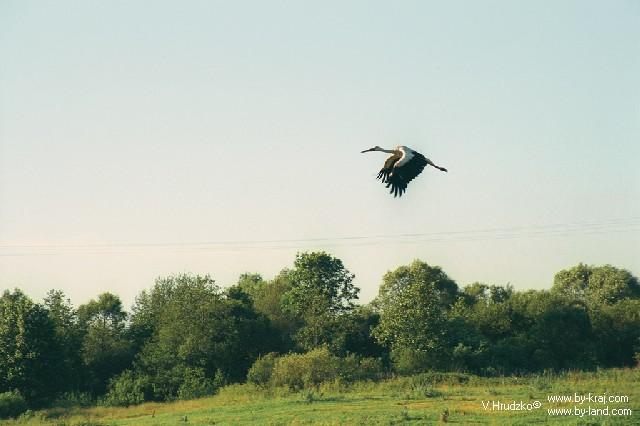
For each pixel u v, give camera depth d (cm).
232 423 4762
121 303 8450
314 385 6469
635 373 6794
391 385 6362
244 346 8006
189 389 7012
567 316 8362
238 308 8344
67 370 7256
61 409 6519
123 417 5966
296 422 4559
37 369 6919
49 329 7088
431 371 7081
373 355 8331
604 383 6028
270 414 5053
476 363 7475
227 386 6931
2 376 6812
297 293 8406
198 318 7550
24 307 7019
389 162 2050
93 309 8275
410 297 7469
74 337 7694
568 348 8281
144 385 7156
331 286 8425
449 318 8000
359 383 6494
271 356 7175
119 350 7938
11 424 5700
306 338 8075
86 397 7144
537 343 8256
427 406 5053
